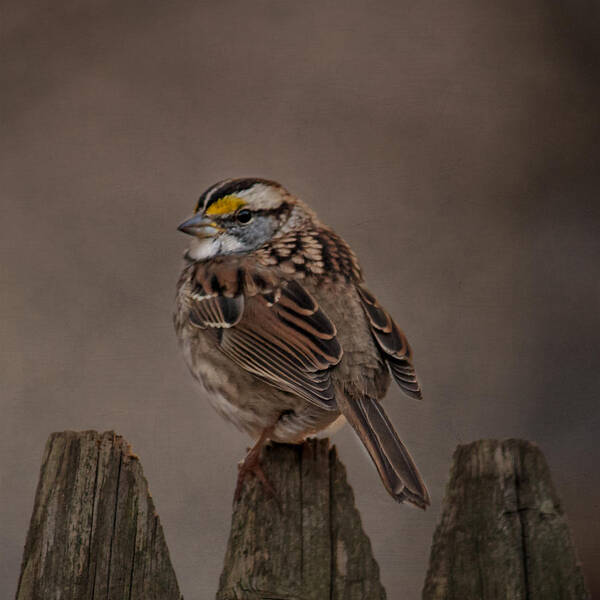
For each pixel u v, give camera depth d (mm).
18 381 12641
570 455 12023
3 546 11719
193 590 11297
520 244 13219
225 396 8633
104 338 13000
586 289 12898
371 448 7691
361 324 8359
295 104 14328
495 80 14188
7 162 14164
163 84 14617
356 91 14289
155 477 12039
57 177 14094
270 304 8500
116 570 6715
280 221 9516
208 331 8703
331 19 14844
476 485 6586
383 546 11344
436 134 13906
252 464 7199
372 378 8148
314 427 8414
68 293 13289
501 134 13867
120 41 14930
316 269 8727
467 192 13516
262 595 6566
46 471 6867
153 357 12898
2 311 13055
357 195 13523
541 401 12336
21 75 14672
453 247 13156
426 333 12617
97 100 14531
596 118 13922
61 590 6684
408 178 13625
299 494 6805
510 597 6383
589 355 12570
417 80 14297
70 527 6762
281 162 13922
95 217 13844
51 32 14953
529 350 12555
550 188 13609
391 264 13008
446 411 12203
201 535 11695
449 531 6570
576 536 11531
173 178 14055
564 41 14359
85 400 12617
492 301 12812
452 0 14742
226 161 14070
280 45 14766
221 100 14461
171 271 13539
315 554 6652
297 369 8148
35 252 13586
